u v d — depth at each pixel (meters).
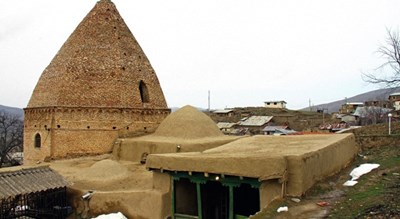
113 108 24.42
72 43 25.64
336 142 16.27
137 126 25.27
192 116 24.08
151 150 21.91
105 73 24.92
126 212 16.86
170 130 23.81
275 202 11.78
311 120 62.72
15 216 15.96
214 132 24.31
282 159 12.30
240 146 17.34
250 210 16.97
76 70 24.50
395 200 10.18
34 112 24.95
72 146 23.52
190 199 16.80
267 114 72.56
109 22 26.50
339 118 60.84
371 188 12.31
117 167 20.08
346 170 16.59
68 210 17.78
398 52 23.73
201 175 14.38
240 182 13.27
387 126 24.59
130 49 26.66
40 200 16.78
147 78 26.77
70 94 23.89
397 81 23.83
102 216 16.39
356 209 10.12
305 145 15.91
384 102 66.50
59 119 23.44
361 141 21.67
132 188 18.61
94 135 23.91
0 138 46.53
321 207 11.04
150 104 26.23
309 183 12.88
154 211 15.82
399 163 15.76
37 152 24.50
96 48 25.38
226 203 17.11
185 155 15.36
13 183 15.75
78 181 18.92
